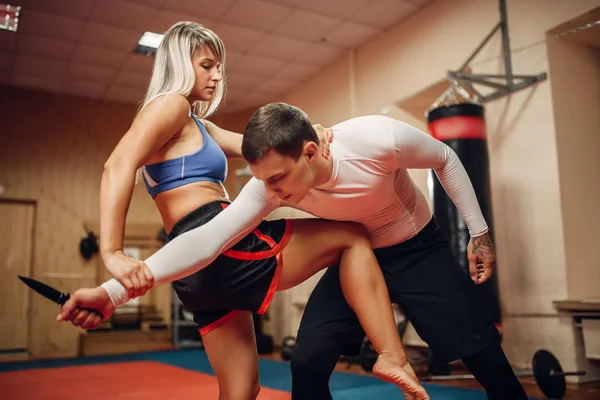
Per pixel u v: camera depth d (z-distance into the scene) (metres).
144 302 7.77
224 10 5.51
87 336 7.16
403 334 4.81
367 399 3.48
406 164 1.53
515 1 4.51
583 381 3.92
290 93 7.72
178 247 1.29
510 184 4.46
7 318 7.10
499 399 1.65
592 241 4.21
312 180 1.36
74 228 7.58
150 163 1.51
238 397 1.57
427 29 5.41
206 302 1.52
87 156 7.82
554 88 4.21
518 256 4.37
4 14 5.47
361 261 1.52
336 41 6.25
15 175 7.34
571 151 4.21
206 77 1.59
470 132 3.84
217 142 1.80
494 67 4.64
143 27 5.82
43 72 6.99
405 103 5.71
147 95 1.56
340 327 1.61
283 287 1.53
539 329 4.19
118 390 4.04
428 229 1.77
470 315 1.64
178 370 5.14
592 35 4.28
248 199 1.37
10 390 4.12
